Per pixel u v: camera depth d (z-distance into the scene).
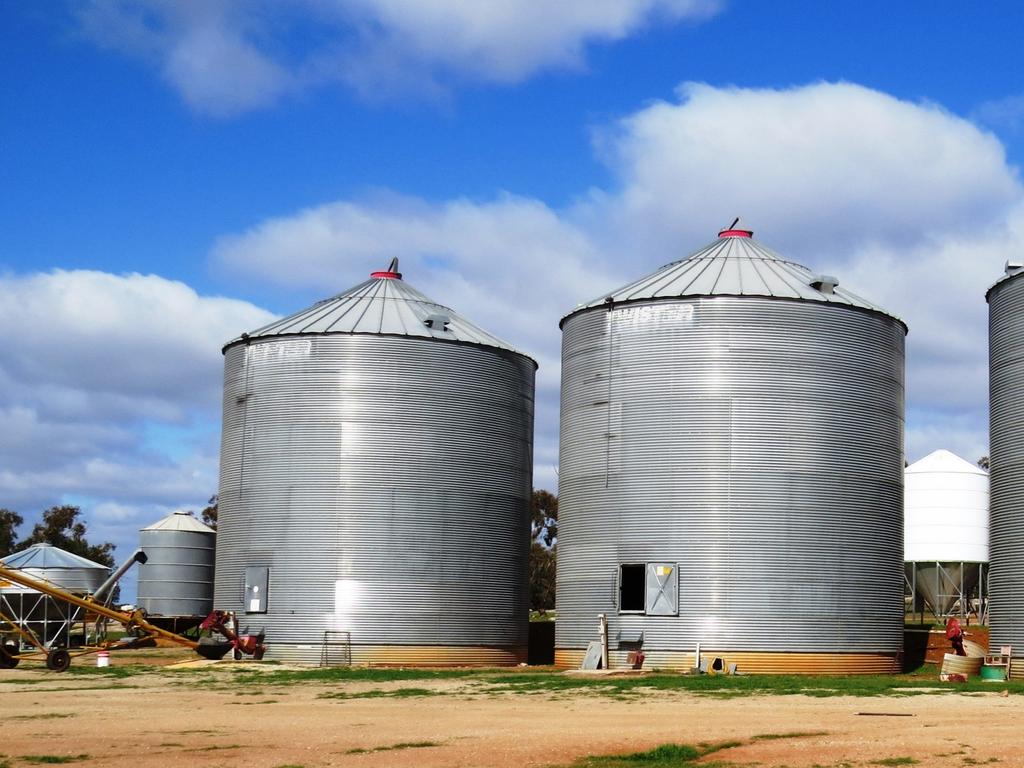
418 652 66.75
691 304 62.03
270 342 69.62
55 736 34.62
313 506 67.31
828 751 30.55
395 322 69.75
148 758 30.52
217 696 46.81
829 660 59.94
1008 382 59.25
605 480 62.88
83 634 84.38
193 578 98.75
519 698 45.41
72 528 173.50
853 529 61.44
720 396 61.06
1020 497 57.88
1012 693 45.88
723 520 60.25
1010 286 59.56
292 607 66.81
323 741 33.09
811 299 62.00
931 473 87.31
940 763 28.81
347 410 67.75
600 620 61.28
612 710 40.75
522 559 72.06
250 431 69.50
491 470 70.31
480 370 70.44
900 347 65.44
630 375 62.91
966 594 88.31
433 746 31.97
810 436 61.19
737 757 29.88
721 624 59.53
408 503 67.62
